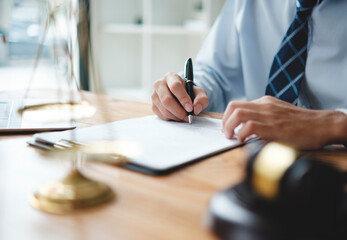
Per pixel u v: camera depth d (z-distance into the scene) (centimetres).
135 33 285
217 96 114
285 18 114
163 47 268
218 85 118
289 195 28
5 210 35
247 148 56
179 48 276
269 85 99
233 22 125
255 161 30
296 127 58
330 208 28
